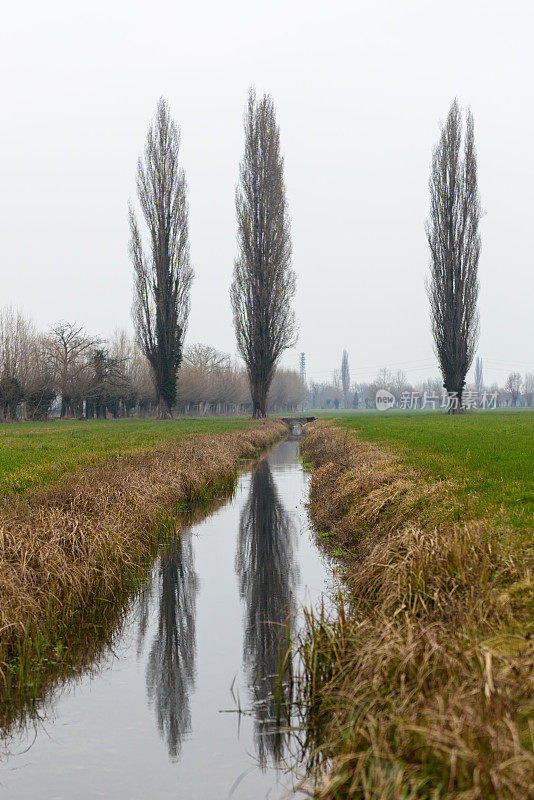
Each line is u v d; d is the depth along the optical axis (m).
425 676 5.29
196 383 99.69
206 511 19.08
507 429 33.81
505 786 3.94
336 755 5.46
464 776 4.14
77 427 52.91
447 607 6.83
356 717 5.45
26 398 68.38
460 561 7.81
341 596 9.22
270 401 150.00
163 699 7.20
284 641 8.91
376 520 12.86
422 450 21.72
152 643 8.98
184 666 8.15
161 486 17.25
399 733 4.71
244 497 21.69
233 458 29.16
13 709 7.03
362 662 6.12
